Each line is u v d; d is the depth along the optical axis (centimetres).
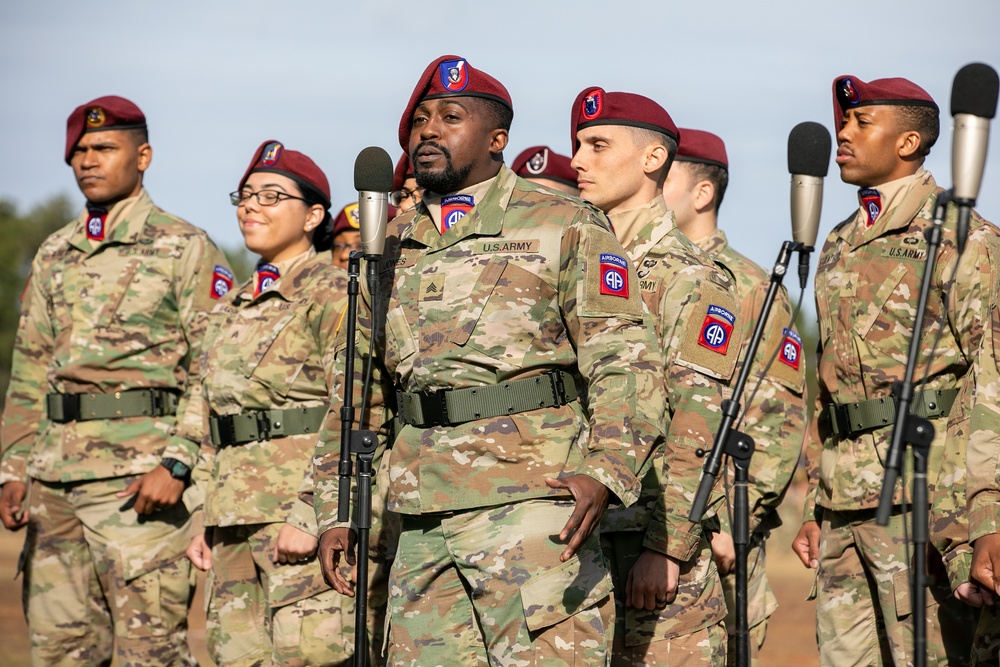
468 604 950
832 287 1123
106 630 1505
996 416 935
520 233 948
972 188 809
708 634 1072
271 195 1357
